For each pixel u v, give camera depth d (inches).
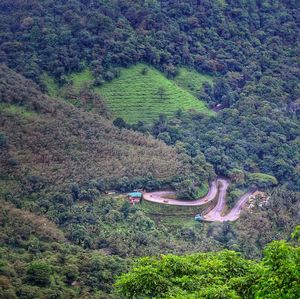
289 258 1513.3
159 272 1787.6
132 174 5610.2
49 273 3622.0
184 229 5083.7
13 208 4633.4
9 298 3250.5
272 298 1482.5
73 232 4564.5
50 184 5211.6
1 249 3954.2
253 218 5275.6
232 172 6048.2
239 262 1813.5
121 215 5009.8
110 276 3799.2
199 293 1614.2
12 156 5383.9
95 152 5821.9
